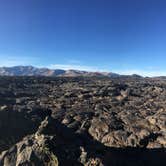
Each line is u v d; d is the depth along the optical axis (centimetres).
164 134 3722
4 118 3228
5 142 2934
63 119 4325
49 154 2420
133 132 3766
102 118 4469
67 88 9325
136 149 3228
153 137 3616
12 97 6550
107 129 3869
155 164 3006
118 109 5466
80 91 8225
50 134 2666
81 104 5878
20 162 2375
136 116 4853
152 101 6775
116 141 3422
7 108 3381
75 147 2583
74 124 4066
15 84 9456
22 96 6856
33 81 11250
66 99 6562
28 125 3297
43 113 4553
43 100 6209
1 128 3103
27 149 2481
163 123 4306
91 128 3888
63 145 2550
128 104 6253
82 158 2473
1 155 2530
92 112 4925
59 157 2406
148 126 4162
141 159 3023
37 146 2486
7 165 2427
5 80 10356
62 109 5047
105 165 2448
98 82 12738
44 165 2378
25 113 3541
